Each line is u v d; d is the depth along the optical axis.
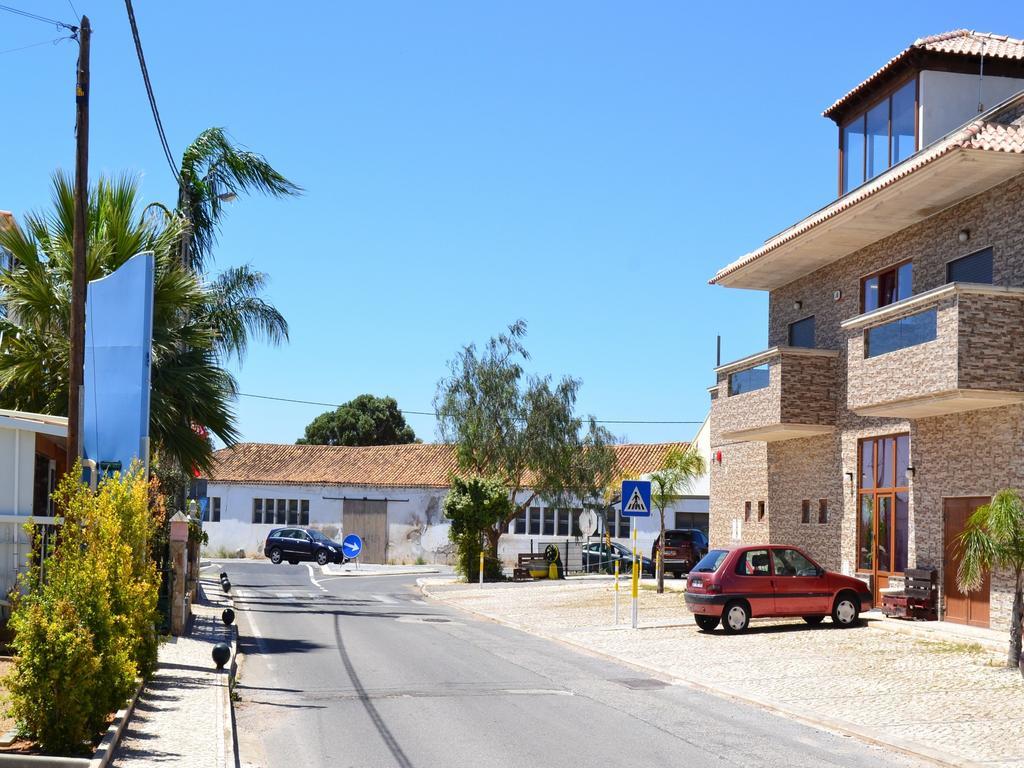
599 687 14.59
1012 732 11.31
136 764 8.93
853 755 10.37
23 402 19.81
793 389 25.08
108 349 17.83
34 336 20.00
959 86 22.70
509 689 14.17
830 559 25.20
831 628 20.78
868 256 24.14
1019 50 22.88
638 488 22.50
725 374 28.14
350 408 83.62
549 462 43.72
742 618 20.56
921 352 18.89
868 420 23.67
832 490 25.23
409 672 15.66
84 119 15.20
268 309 28.17
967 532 16.66
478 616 26.66
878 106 24.41
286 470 59.94
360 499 57.00
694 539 42.41
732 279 28.16
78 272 15.05
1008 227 19.09
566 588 34.81
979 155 17.84
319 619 24.14
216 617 22.94
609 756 10.06
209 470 21.20
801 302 27.62
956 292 17.89
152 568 13.17
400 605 29.64
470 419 43.88
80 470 14.22
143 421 17.48
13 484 16.06
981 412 19.27
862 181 24.88
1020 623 15.41
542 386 44.41
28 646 9.18
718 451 32.38
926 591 20.34
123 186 20.66
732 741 10.92
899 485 22.39
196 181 27.03
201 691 12.66
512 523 51.56
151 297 17.73
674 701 13.48
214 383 20.78
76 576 10.20
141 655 12.82
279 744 10.50
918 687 14.11
